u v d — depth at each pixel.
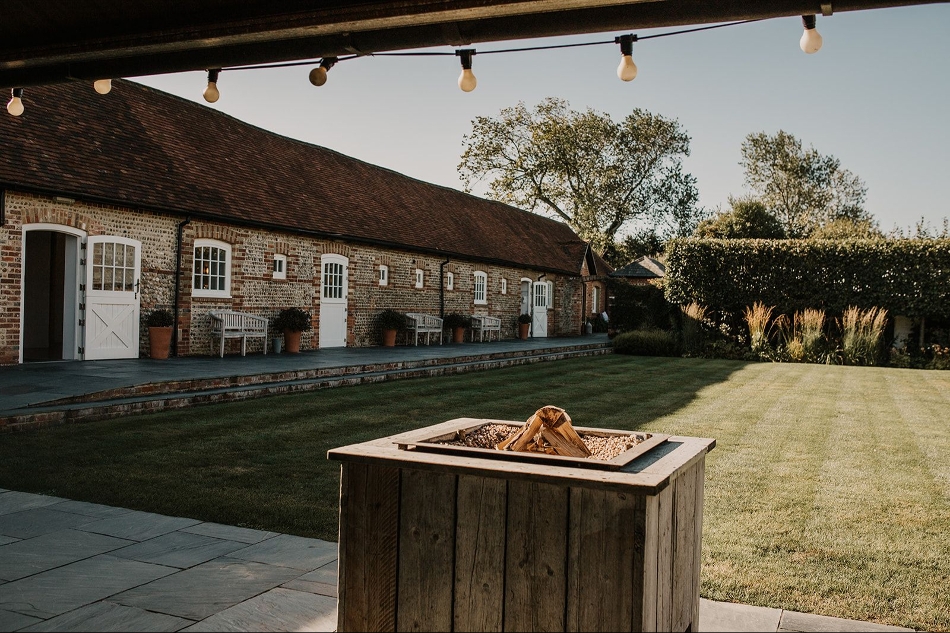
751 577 3.97
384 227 21.09
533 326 31.33
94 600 3.41
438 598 2.52
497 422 3.46
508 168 45.69
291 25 3.75
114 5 4.02
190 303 14.60
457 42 3.68
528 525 2.38
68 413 8.32
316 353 16.92
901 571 4.11
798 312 22.25
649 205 47.41
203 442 7.43
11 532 4.50
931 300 20.69
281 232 16.86
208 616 3.23
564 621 2.34
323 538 4.48
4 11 4.21
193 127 17.14
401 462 2.52
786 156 56.34
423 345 21.95
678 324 23.42
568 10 3.38
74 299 12.70
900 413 10.58
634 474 2.31
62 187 11.91
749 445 7.85
